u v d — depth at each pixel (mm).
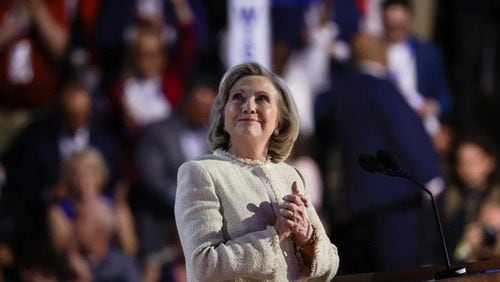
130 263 20828
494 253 21703
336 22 23688
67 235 20609
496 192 22406
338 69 23172
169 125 21734
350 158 21969
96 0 22734
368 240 21875
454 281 9281
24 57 22359
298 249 9766
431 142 22172
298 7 23422
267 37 23078
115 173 21484
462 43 26156
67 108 21422
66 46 22578
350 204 21906
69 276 20500
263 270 9344
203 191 9625
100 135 21688
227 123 10016
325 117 22891
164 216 21406
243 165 9914
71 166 20828
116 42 22531
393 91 22125
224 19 23625
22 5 22422
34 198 21062
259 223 9625
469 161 22453
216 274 9312
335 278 10195
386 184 21750
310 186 22344
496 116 25562
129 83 22188
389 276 10289
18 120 22422
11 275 20719
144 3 22641
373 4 24031
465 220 22016
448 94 24625
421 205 21875
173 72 22531
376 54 22641
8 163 21422
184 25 22812
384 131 21922
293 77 23234
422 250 21797
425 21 25875
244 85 10008
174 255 21297
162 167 21500
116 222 20938
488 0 26703
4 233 20875
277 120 10172
